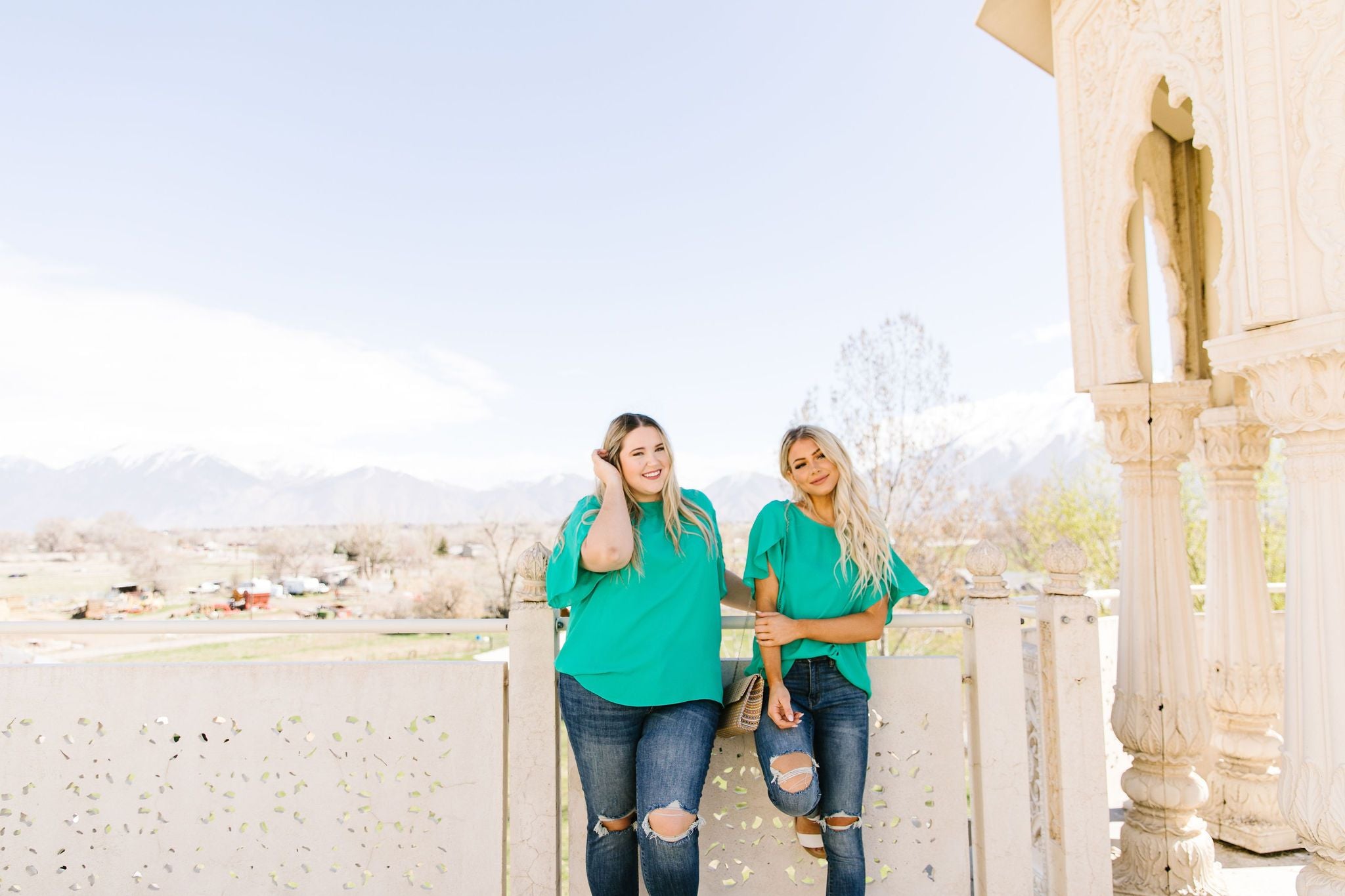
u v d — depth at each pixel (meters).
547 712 2.26
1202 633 3.98
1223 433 3.66
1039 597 2.59
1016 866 2.35
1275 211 2.06
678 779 1.86
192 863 2.25
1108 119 3.08
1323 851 2.03
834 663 2.13
